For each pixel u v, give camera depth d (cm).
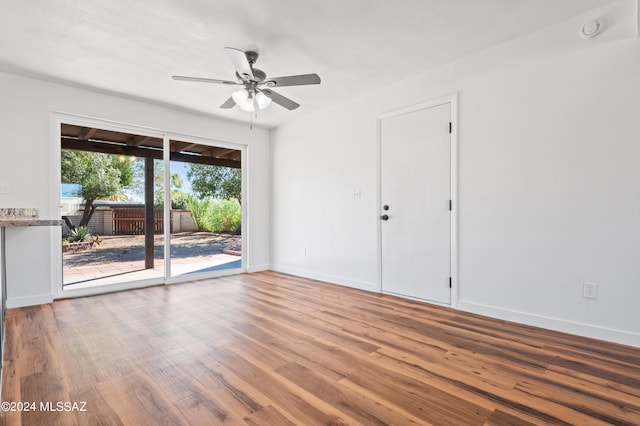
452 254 307
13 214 311
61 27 236
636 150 214
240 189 500
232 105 304
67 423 139
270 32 246
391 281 360
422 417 143
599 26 223
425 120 326
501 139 273
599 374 180
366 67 311
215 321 271
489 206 281
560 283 244
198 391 164
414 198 338
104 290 369
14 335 239
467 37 259
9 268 309
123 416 144
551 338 231
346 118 405
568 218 240
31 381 174
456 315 286
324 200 436
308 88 363
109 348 216
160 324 263
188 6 213
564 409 149
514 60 264
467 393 162
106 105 365
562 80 242
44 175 328
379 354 208
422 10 222
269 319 277
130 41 257
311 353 209
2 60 285
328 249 430
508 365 192
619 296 220
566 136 240
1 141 306
